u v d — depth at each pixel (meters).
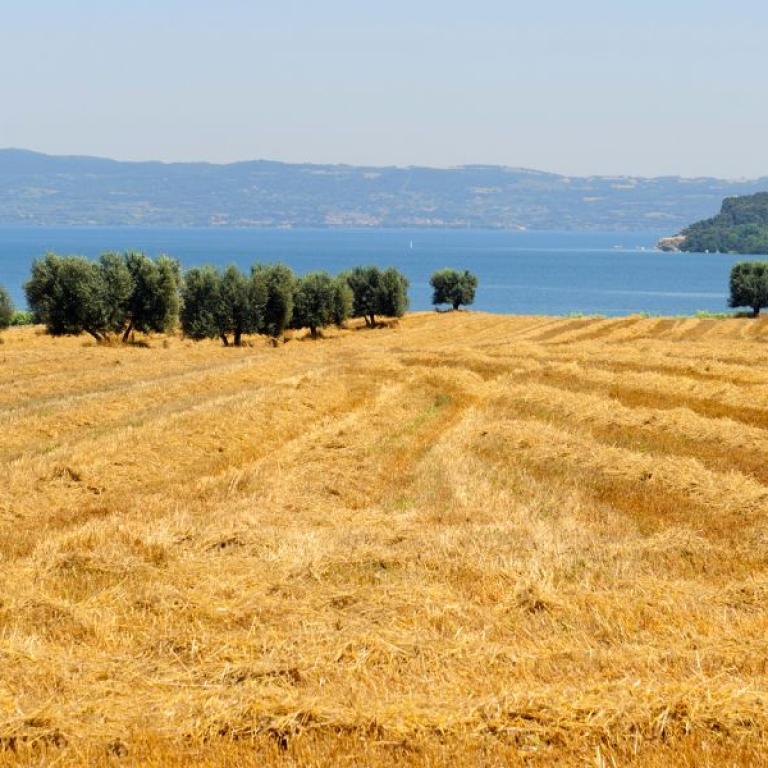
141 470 30.09
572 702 12.22
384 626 15.73
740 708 11.96
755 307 153.50
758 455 32.19
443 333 124.38
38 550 20.03
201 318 109.56
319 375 52.09
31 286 102.81
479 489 27.81
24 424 38.94
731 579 18.78
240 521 23.03
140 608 16.73
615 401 41.81
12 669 13.86
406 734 11.74
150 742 11.78
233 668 13.87
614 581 18.06
